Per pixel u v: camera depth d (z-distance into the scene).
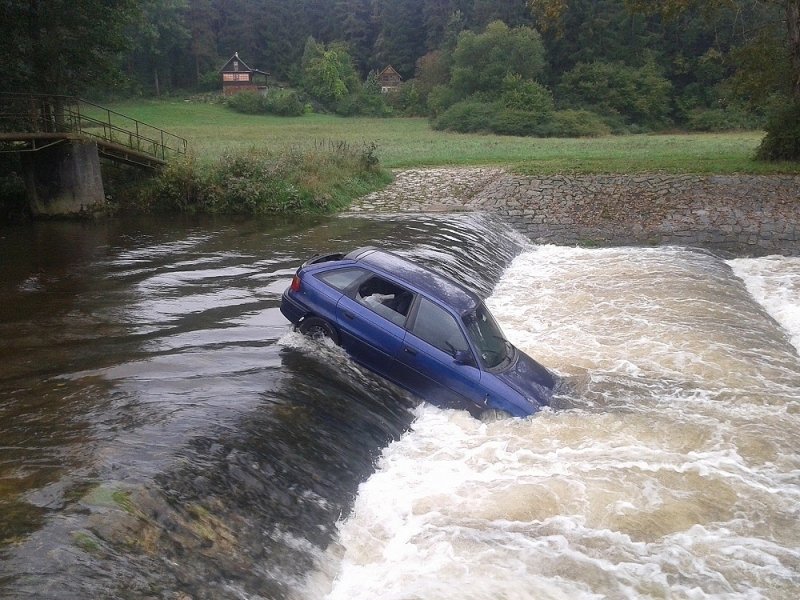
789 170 30.08
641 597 5.70
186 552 5.11
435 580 5.65
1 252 17.92
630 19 92.12
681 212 26.47
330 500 6.56
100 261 16.77
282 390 8.01
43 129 26.97
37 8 26.53
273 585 5.21
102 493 5.40
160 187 26.36
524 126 74.50
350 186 29.91
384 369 9.13
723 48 88.31
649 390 10.62
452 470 7.59
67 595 4.27
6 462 5.98
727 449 8.62
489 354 9.20
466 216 24.95
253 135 58.66
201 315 11.77
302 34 138.00
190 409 7.28
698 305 15.88
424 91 107.88
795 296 17.89
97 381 8.19
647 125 86.62
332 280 9.51
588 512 6.90
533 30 89.88
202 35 122.19
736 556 6.39
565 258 22.31
